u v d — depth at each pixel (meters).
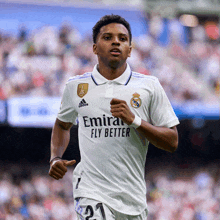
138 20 31.02
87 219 5.23
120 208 5.27
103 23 5.44
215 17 32.47
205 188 28.80
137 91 5.35
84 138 5.46
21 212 23.36
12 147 32.09
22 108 23.66
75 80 5.64
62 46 27.16
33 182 26.09
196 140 34.97
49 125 24.11
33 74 24.88
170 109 5.51
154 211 26.23
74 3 29.56
